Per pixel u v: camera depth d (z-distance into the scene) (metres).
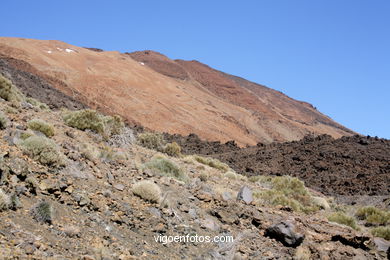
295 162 40.53
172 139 54.88
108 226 7.05
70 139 13.68
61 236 5.85
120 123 20.62
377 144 45.00
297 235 9.52
